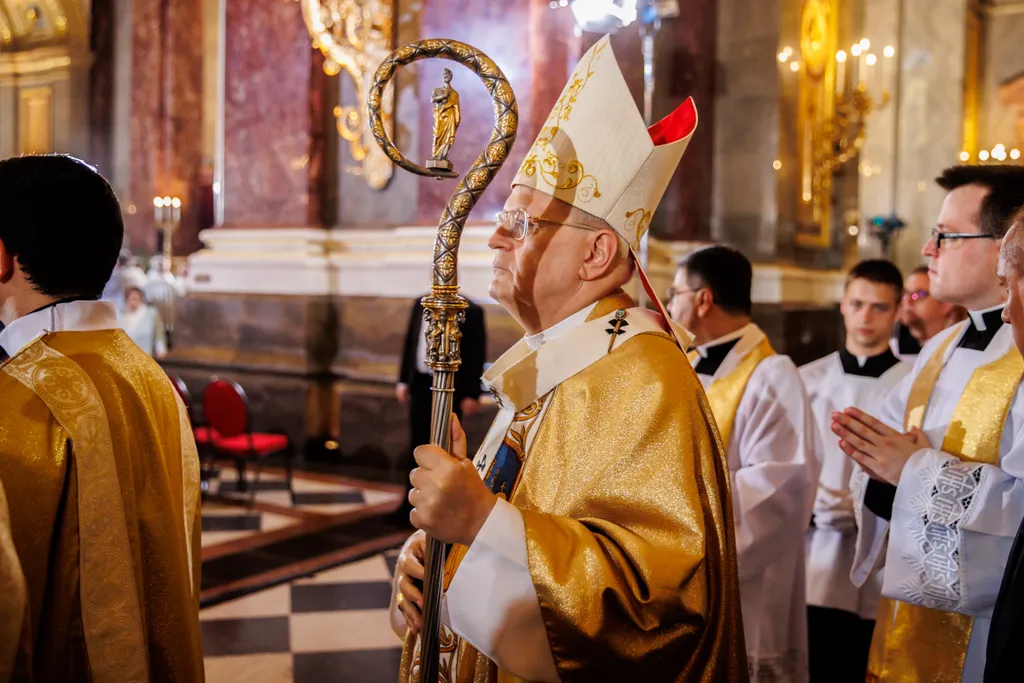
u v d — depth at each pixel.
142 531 1.55
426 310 1.32
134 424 1.57
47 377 1.46
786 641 2.47
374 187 7.81
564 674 1.22
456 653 1.47
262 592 4.41
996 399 1.92
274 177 8.11
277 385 7.75
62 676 1.42
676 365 1.39
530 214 1.46
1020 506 1.72
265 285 7.99
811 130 9.37
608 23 6.47
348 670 3.54
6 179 1.54
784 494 2.40
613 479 1.31
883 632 2.07
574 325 1.47
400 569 1.59
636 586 1.22
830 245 10.13
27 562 1.39
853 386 3.41
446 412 1.30
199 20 11.82
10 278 1.56
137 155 11.67
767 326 8.23
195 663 1.61
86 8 12.25
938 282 2.06
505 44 7.00
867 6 12.73
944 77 12.54
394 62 1.32
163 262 10.95
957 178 2.04
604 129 1.43
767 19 8.28
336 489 6.60
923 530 1.79
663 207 8.05
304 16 7.90
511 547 1.23
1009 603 1.36
